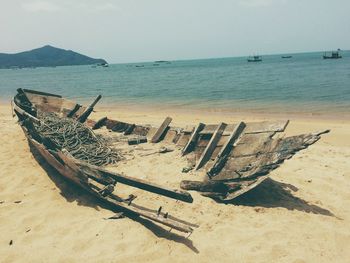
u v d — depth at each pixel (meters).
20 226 5.93
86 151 9.13
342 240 5.28
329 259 4.86
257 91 29.36
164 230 5.66
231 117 17.16
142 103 24.66
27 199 6.91
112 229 5.68
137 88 38.69
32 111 11.76
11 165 8.67
